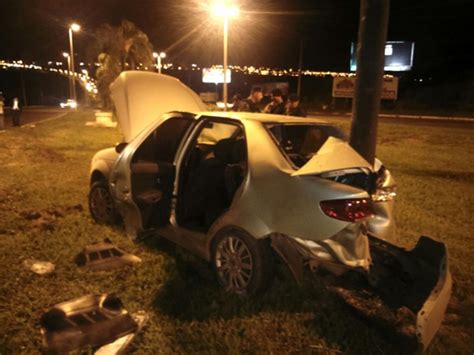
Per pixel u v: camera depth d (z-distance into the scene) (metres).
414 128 23.33
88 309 3.47
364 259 3.50
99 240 4.99
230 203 4.32
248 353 3.15
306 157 4.15
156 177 4.48
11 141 13.35
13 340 3.11
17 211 6.02
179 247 4.89
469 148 16.41
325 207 3.41
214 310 3.63
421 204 7.57
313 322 3.57
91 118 27.45
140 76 5.94
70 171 9.02
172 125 5.02
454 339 3.44
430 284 3.46
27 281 3.96
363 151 5.24
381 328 3.55
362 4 5.07
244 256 3.80
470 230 6.21
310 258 3.54
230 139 4.87
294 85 56.41
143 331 3.30
